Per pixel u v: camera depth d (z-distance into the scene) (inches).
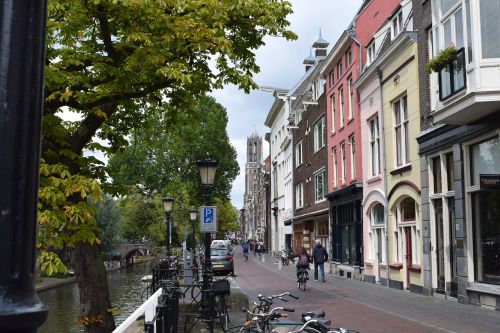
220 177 2167.8
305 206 1466.5
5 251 43.5
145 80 358.6
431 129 607.2
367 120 874.8
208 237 490.3
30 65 46.6
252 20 381.7
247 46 402.6
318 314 259.3
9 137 44.9
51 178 281.4
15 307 42.4
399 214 742.5
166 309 263.6
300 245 1565.0
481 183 474.9
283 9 386.0
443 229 595.8
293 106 1737.2
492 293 486.3
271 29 380.2
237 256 2394.2
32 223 45.6
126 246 2313.0
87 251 400.8
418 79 663.8
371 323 432.5
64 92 328.2
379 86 804.0
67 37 360.8
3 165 44.4
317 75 1306.6
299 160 1600.6
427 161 633.6
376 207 853.2
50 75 318.7
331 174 1145.4
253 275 1061.8
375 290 716.7
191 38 337.4
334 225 1112.2
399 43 701.3
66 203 295.9
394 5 817.5
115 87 346.6
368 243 877.2
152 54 330.3
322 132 1253.1
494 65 452.1
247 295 667.4
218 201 2256.4
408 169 695.1
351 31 964.0
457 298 553.3
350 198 972.6
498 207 491.8
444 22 531.8
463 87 473.1
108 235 1831.9
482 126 502.3
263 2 379.2
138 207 1984.5
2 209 43.9
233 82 410.9
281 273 1108.5
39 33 47.8
